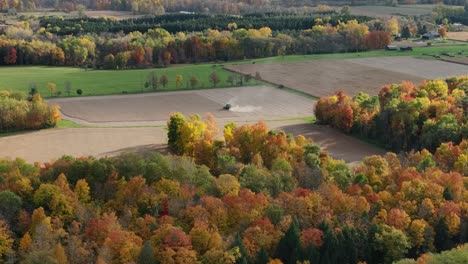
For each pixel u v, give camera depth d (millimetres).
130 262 132000
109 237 138000
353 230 148000
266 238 143125
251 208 154500
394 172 187500
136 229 147000
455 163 194375
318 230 145375
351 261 145375
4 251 139500
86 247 139250
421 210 159625
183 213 151875
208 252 136375
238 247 137750
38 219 148125
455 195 168125
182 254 135000
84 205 159000
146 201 159125
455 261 134250
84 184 164125
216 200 156250
